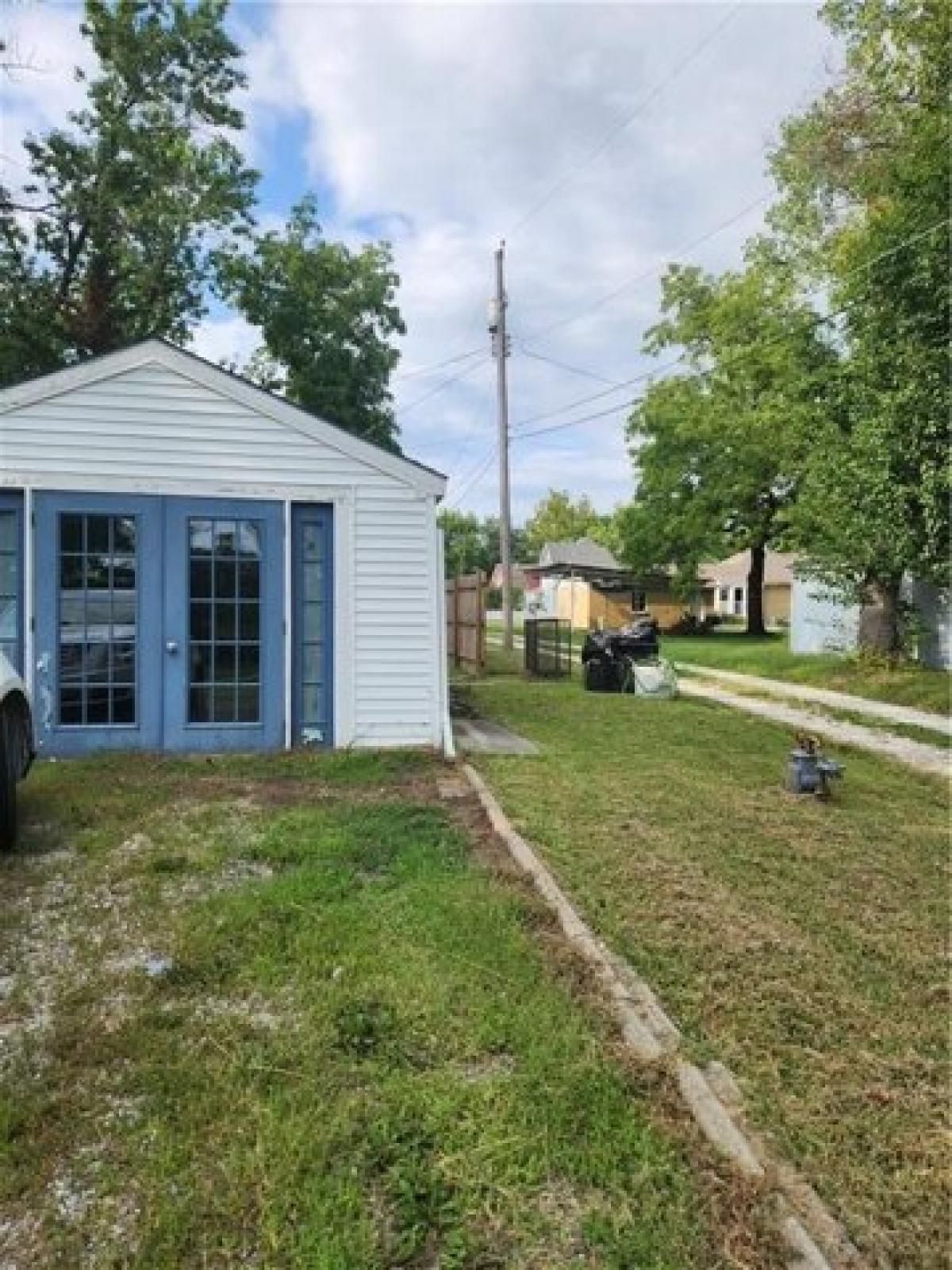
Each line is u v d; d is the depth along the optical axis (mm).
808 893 4699
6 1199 2135
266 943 3502
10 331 17828
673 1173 2262
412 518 7930
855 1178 2389
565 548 42250
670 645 25109
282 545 7641
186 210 18094
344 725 7770
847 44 14398
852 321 13773
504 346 20625
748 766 8242
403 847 4863
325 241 19984
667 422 26766
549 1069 2678
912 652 15219
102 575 7266
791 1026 3195
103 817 5336
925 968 3840
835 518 14078
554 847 5070
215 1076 2600
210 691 7484
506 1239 2031
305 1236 1993
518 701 12156
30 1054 2736
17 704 4938
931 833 6234
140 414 7332
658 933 3938
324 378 19859
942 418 12039
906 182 12516
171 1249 1964
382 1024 2895
